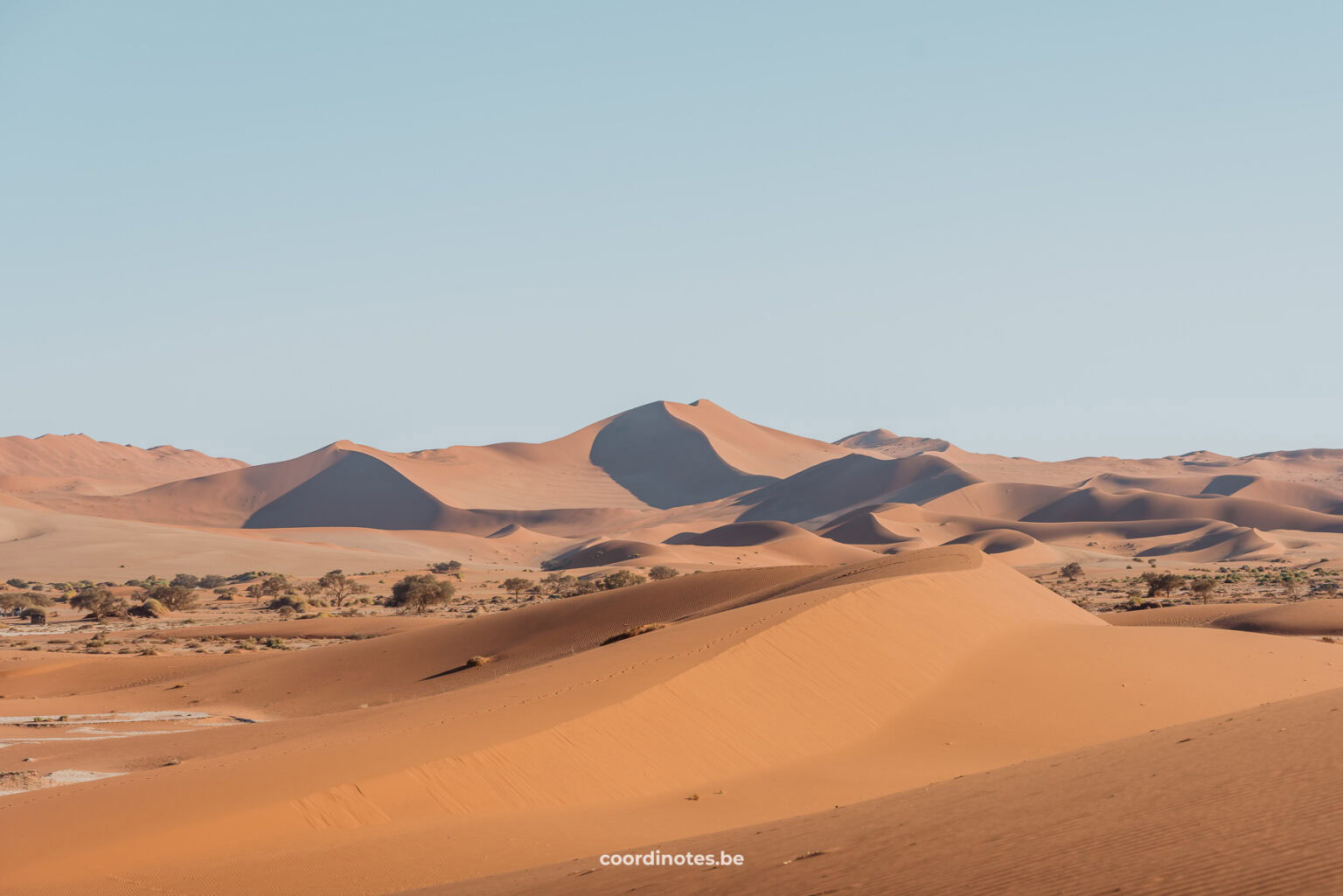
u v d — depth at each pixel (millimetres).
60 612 149625
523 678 35844
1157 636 46562
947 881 10211
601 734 24094
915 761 26672
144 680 63375
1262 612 68500
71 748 39156
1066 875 9727
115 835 16578
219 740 37844
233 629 100812
